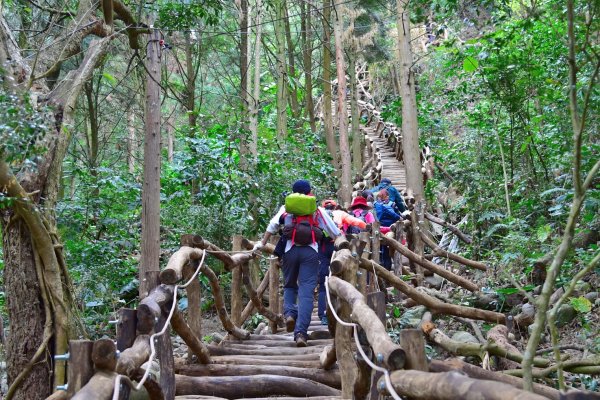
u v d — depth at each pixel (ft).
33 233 16.96
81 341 8.20
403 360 8.51
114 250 29.71
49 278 17.21
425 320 22.61
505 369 18.31
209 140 35.06
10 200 15.26
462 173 40.63
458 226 40.47
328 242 21.36
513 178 35.06
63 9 24.48
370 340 9.53
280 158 43.98
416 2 27.48
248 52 44.04
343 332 14.43
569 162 28.76
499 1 27.30
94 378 7.97
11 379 17.25
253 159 36.06
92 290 26.94
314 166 48.26
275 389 16.07
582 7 16.21
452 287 32.86
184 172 32.50
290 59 67.05
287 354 19.53
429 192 51.06
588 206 22.43
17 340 17.20
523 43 31.14
